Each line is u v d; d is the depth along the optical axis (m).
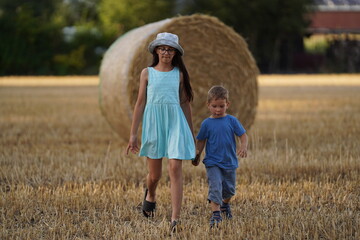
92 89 40.06
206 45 16.91
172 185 8.53
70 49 67.06
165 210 9.45
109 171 12.20
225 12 62.62
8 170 12.20
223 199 9.01
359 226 8.15
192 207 9.62
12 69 64.56
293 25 63.03
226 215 9.05
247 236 7.98
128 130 15.17
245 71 17.28
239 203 9.98
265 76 58.94
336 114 22.89
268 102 28.91
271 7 62.56
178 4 68.06
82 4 90.06
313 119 21.23
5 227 8.54
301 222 8.35
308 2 65.69
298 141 16.03
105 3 69.19
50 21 69.31
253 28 64.31
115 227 8.43
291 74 64.00
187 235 8.09
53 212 9.40
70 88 41.38
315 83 46.47
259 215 8.93
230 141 8.77
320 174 11.81
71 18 89.56
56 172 12.12
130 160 13.55
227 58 17.19
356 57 67.75
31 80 53.75
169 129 8.65
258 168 12.30
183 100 9.08
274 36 65.94
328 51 69.31
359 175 11.56
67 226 8.57
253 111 17.39
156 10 67.62
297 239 7.77
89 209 9.55
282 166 12.33
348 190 10.55
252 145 15.48
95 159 13.58
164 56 8.64
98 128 19.55
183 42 16.56
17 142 16.48
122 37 16.45
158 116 8.68
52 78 57.97
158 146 8.68
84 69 66.81
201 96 17.06
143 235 8.09
